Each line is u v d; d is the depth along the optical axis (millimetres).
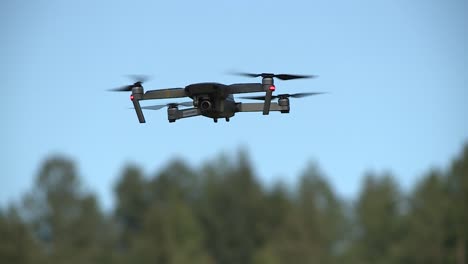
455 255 196750
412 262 198000
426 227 199500
